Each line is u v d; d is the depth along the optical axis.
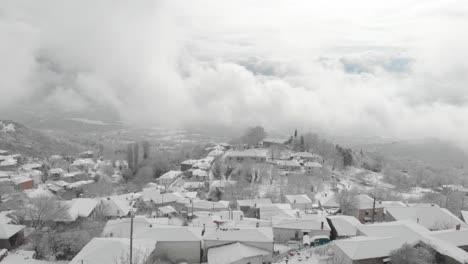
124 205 93.81
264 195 119.00
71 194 134.25
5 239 60.69
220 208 100.19
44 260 56.69
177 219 82.38
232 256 51.88
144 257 47.88
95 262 45.84
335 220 68.12
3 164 165.12
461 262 42.75
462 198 121.94
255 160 162.88
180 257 55.91
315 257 50.19
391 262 44.34
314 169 158.62
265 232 58.69
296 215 80.50
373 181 167.62
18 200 108.56
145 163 189.38
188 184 141.25
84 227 69.81
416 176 195.38
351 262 43.72
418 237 49.56
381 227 54.38
